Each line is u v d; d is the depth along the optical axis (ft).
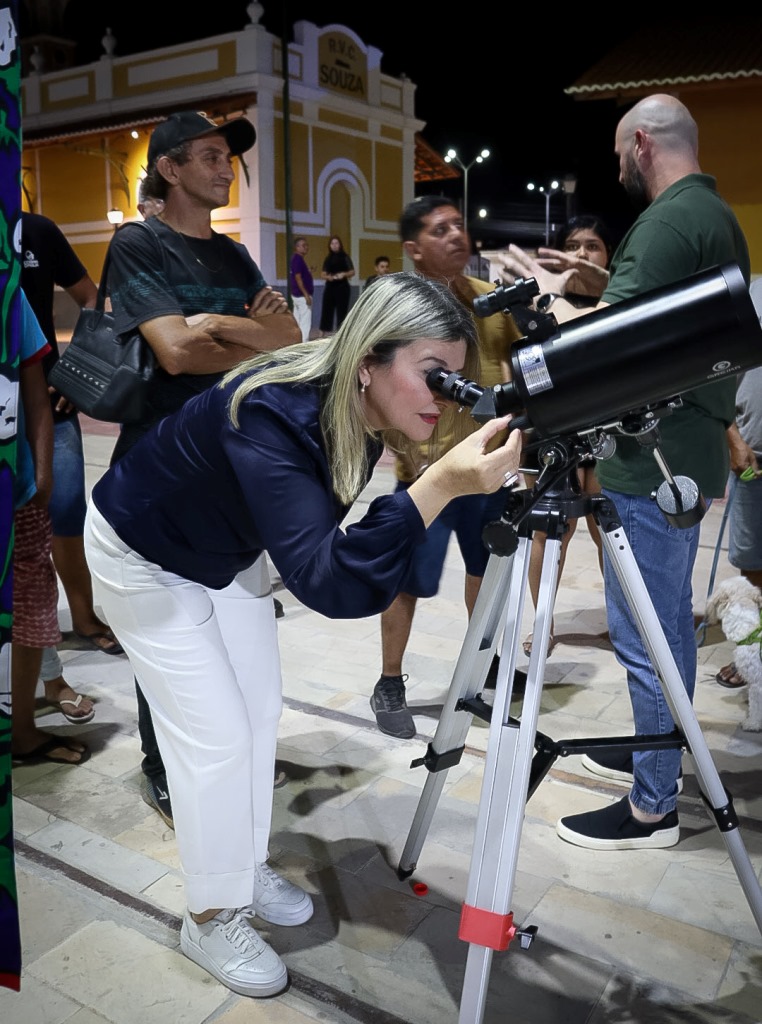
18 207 4.27
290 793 8.94
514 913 7.14
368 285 5.16
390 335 4.89
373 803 8.79
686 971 6.55
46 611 9.23
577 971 6.55
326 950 6.82
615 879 7.57
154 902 7.37
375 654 12.44
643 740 6.16
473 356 5.50
